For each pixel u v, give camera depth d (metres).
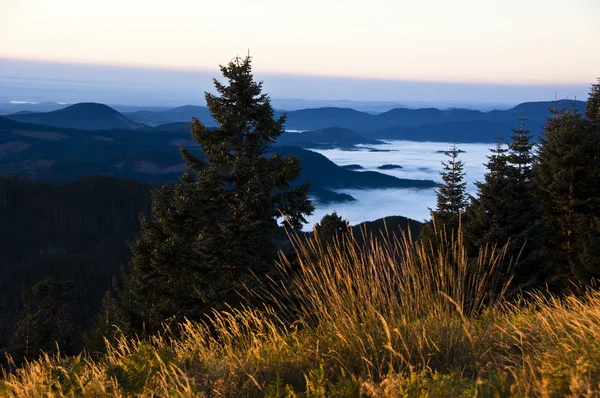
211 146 15.89
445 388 2.95
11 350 26.69
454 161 21.61
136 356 4.16
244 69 16.39
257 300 10.83
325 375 3.43
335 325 4.19
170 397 3.30
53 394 3.64
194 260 14.26
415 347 3.79
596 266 16.81
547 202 23.53
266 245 13.93
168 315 13.47
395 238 4.75
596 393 2.66
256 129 16.44
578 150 21.61
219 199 14.80
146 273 14.77
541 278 17.39
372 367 3.58
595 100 33.44
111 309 18.52
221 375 3.61
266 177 15.79
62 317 35.03
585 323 4.39
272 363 3.86
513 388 2.68
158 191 15.74
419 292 4.50
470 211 19.41
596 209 22.44
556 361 3.44
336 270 4.60
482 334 4.13
